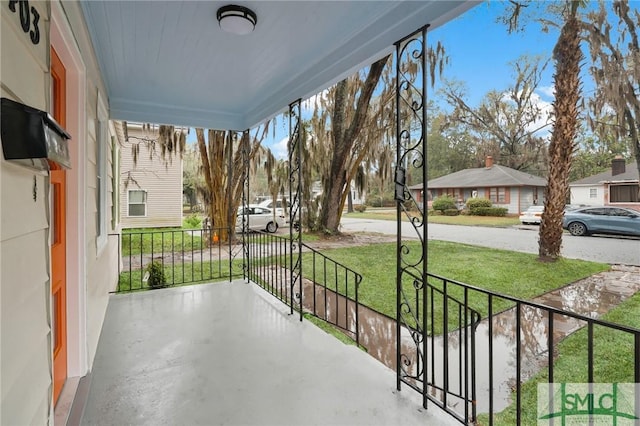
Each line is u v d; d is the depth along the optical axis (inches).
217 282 190.4
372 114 360.5
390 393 81.4
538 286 217.5
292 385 84.7
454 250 301.3
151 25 88.1
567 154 245.6
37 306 39.8
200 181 375.9
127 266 270.8
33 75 39.5
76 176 82.4
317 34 93.6
